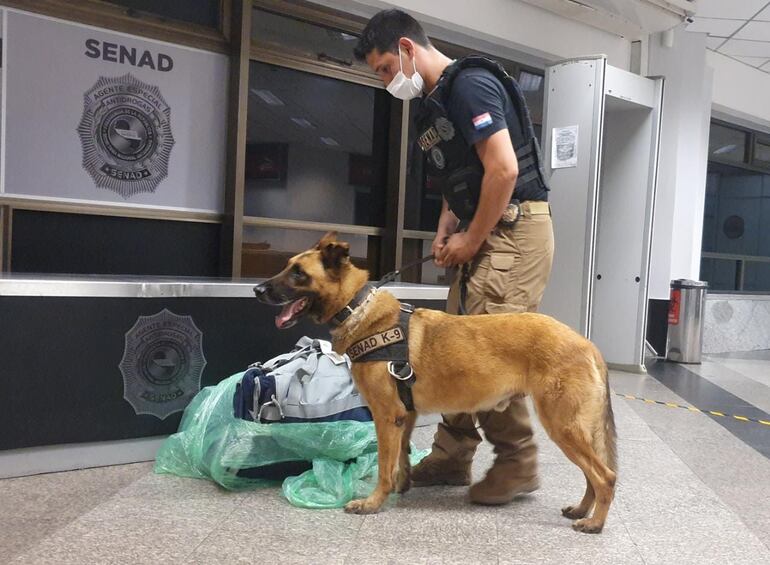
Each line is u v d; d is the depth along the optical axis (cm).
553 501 267
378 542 219
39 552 201
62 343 277
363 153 510
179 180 424
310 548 212
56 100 375
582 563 208
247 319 323
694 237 782
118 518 232
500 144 234
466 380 236
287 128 468
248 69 430
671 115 693
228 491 265
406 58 254
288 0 454
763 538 237
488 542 222
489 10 542
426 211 553
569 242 554
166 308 301
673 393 527
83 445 286
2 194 361
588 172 543
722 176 915
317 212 488
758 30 717
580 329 549
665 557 216
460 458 281
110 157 396
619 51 653
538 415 232
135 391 296
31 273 344
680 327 714
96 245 396
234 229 432
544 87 596
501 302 256
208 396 291
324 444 269
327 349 302
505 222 252
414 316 248
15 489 258
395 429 243
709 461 338
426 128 257
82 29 380
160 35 407
